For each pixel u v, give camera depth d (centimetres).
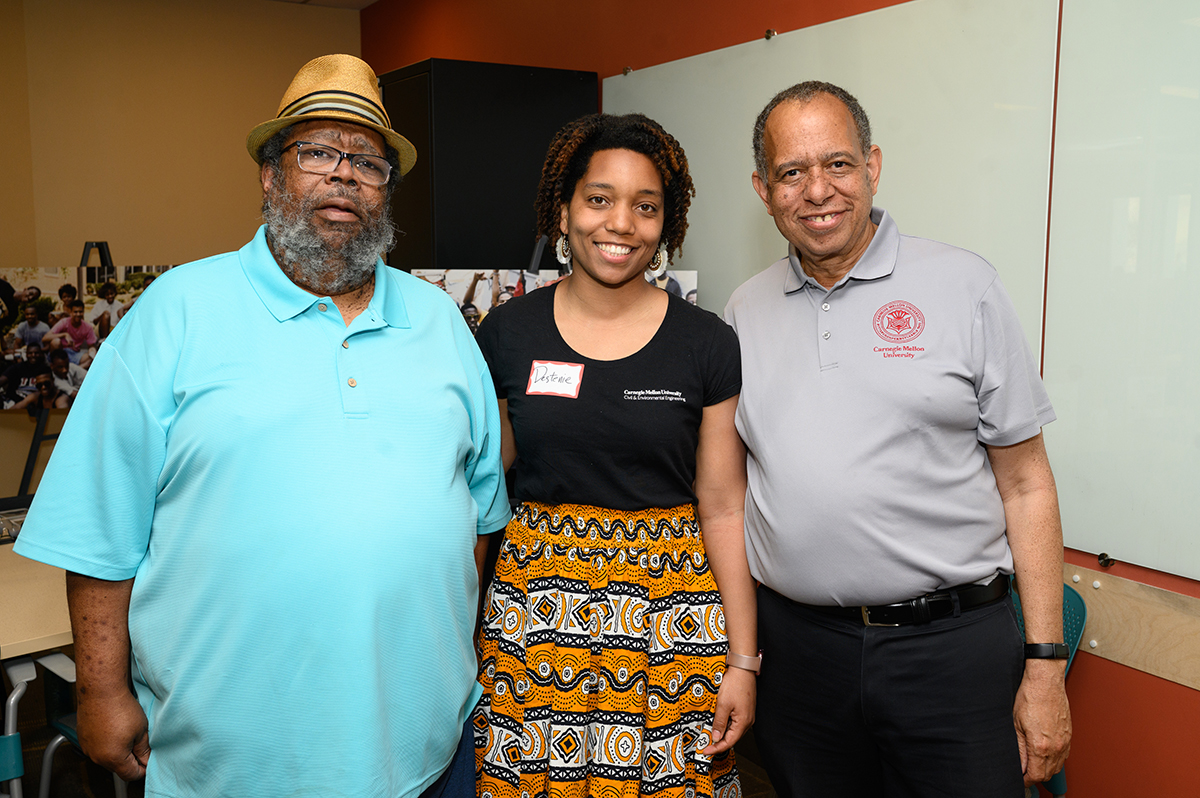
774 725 168
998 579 154
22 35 447
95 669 127
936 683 149
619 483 151
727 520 166
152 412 122
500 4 405
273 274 132
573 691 149
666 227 165
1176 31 170
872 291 153
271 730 122
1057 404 199
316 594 121
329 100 133
